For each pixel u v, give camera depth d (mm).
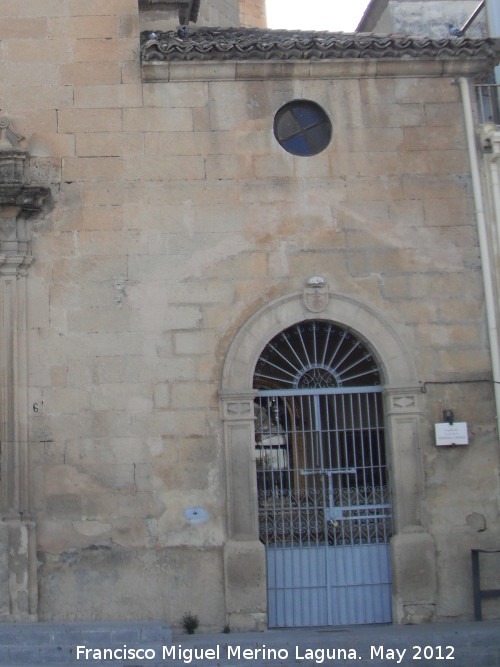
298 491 10922
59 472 10555
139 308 10891
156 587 10430
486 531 10852
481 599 10656
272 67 11398
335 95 11547
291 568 10758
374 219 11328
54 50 11406
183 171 11219
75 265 10930
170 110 11344
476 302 11281
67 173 11117
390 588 10797
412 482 10805
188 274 11000
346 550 10836
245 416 10727
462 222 11438
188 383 10797
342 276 11164
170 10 13070
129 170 11172
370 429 11062
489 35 13867
